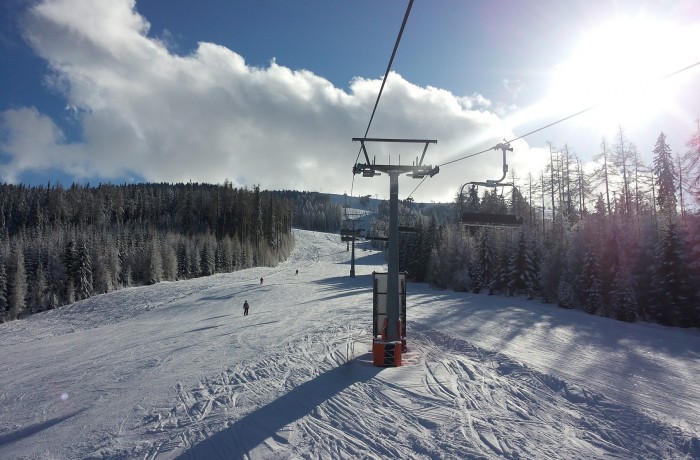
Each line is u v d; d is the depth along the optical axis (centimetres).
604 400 1174
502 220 1641
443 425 989
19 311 6469
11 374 2189
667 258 3325
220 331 2845
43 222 12394
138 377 1666
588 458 822
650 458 829
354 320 2861
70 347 3031
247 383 1411
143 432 1029
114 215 13988
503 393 1244
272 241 12675
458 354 1792
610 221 4003
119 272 8269
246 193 12988
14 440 1095
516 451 845
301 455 837
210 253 9694
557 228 5012
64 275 7094
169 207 15050
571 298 3903
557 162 6009
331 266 10694
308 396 1234
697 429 986
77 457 913
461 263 5781
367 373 1473
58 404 1423
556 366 1577
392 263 1670
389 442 895
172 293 6134
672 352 2038
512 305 3775
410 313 3158
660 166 4572
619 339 2331
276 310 3959
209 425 1034
